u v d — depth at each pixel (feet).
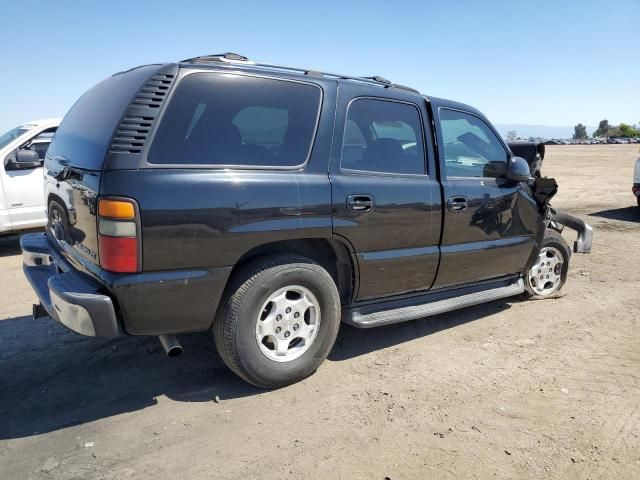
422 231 12.97
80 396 10.98
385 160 12.49
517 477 8.48
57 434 9.58
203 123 9.92
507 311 16.51
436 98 14.07
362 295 12.43
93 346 13.47
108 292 9.25
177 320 9.86
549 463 8.84
